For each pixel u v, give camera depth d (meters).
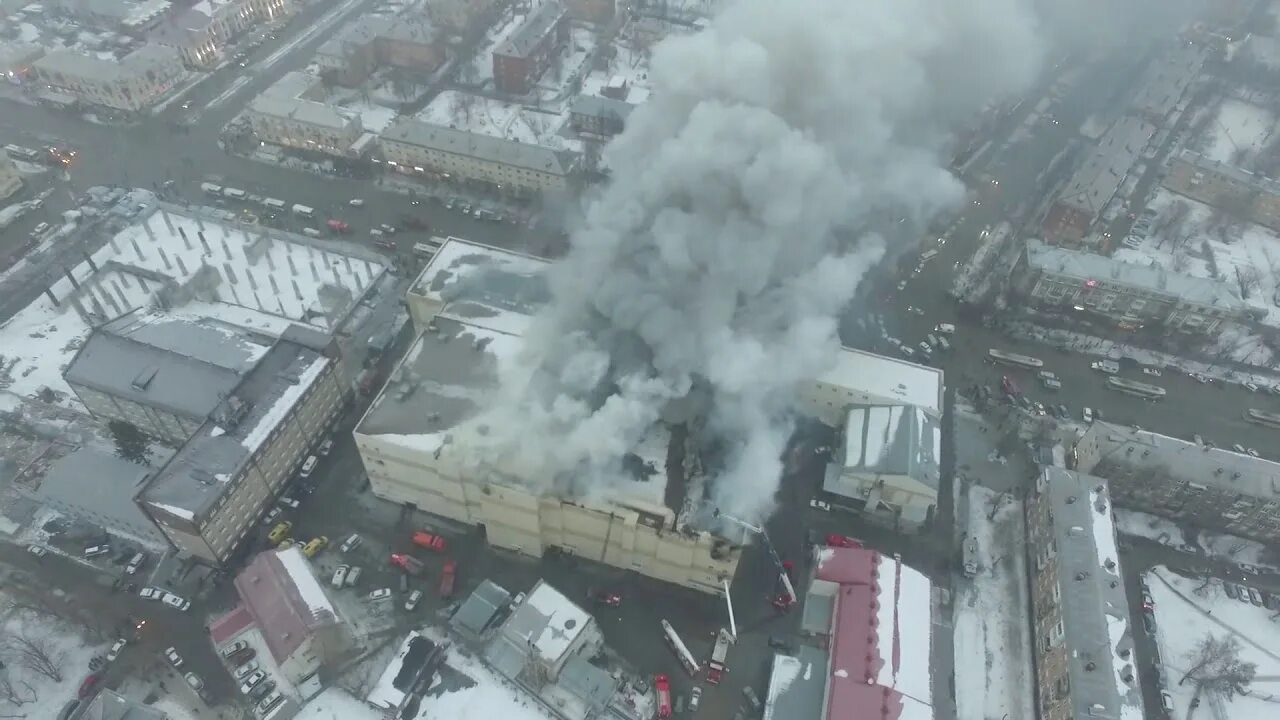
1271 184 183.50
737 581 116.88
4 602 109.50
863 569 108.19
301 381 123.56
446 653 103.00
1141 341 157.25
